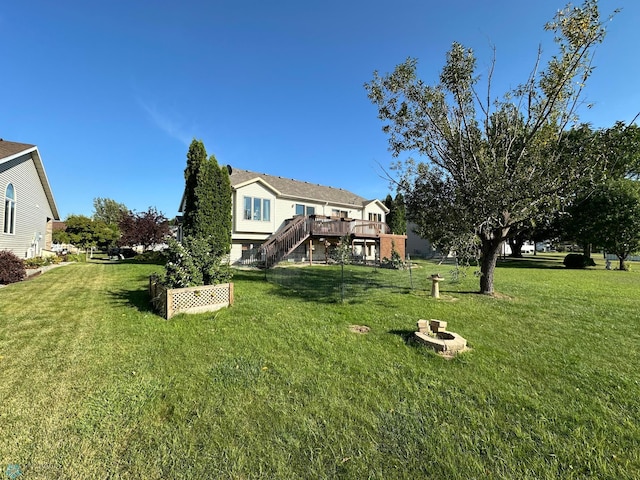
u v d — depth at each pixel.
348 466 2.01
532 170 7.16
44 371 3.37
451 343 4.04
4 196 11.92
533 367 3.60
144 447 2.17
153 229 20.28
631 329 5.18
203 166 14.94
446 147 7.90
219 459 2.06
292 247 17.34
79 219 32.41
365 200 27.58
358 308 6.53
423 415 2.61
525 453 2.15
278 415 2.58
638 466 2.03
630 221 16.89
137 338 4.51
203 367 3.53
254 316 5.82
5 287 8.91
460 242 6.91
